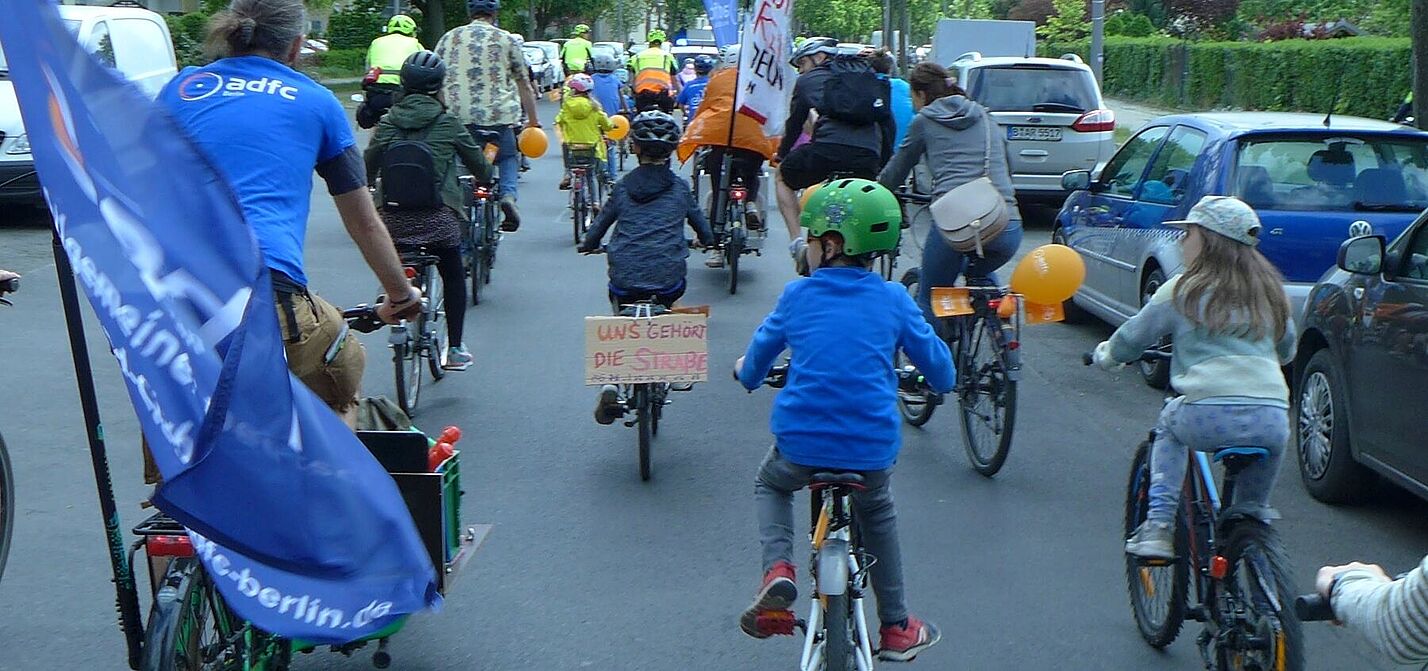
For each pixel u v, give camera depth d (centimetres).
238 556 336
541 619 533
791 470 444
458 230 854
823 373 439
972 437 736
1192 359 463
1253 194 882
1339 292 689
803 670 413
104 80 282
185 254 292
